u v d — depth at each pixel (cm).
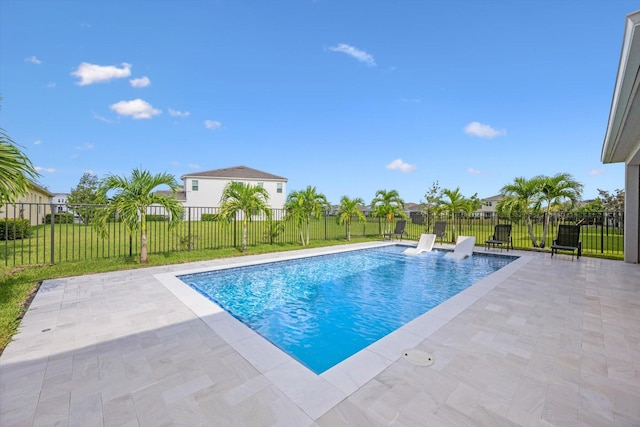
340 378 263
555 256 1003
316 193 1292
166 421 208
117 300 495
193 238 1145
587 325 392
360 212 1478
